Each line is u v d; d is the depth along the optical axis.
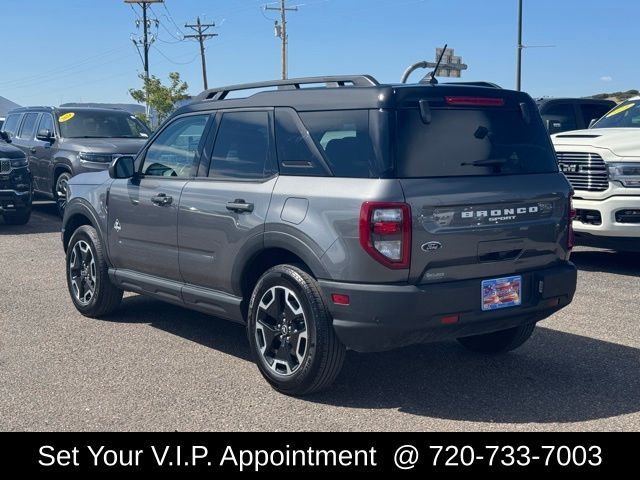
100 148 13.91
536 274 5.30
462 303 4.89
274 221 5.21
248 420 4.88
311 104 5.29
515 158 5.33
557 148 9.77
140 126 15.59
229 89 6.07
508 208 5.12
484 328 5.11
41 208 16.70
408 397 5.27
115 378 5.65
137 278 6.65
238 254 5.52
